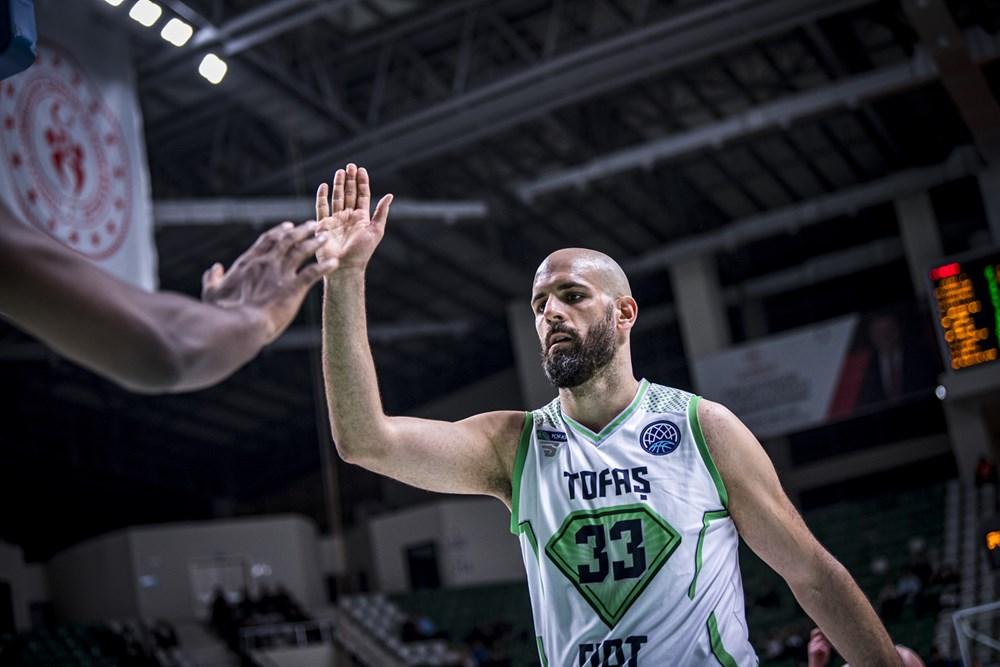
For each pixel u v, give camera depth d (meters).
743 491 2.29
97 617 25.31
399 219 21.44
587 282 2.35
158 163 19.75
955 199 25.23
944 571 20.05
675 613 2.19
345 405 2.24
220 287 1.34
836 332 23.50
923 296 23.69
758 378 24.02
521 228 25.16
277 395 30.33
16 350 22.83
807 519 24.12
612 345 2.35
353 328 2.22
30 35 1.56
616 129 21.95
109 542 25.47
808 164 23.84
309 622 23.58
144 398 27.98
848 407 22.98
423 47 18.84
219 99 18.39
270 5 15.05
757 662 2.34
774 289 26.75
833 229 26.80
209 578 25.98
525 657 23.30
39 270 1.07
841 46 19.62
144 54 15.59
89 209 8.29
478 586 26.44
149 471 30.86
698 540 2.24
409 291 26.64
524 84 17.50
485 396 30.97
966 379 21.59
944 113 22.16
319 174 19.66
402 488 31.53
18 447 26.23
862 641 2.37
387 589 28.33
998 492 21.98
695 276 25.89
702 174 23.66
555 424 2.41
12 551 24.52
